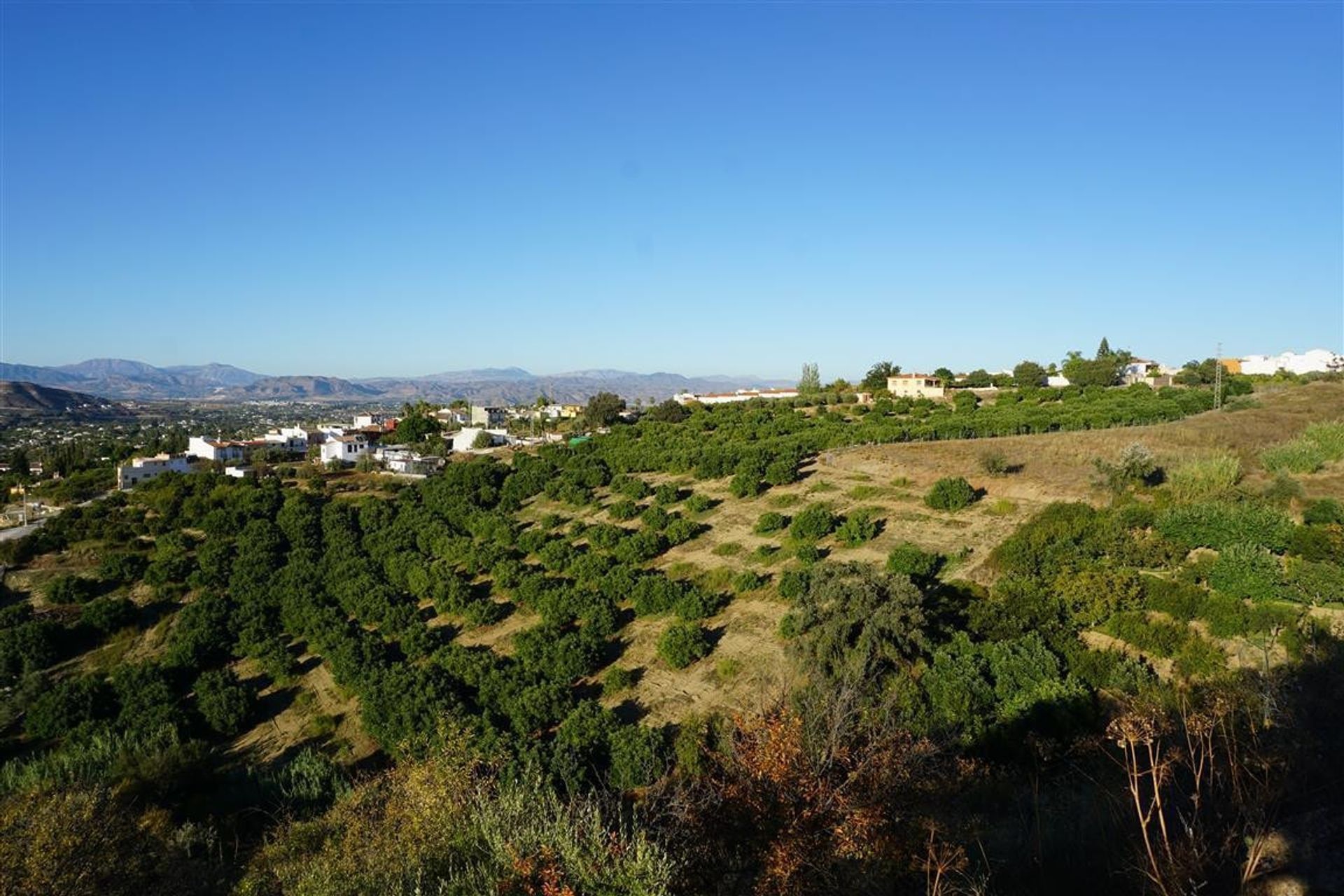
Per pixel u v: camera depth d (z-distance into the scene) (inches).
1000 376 4148.6
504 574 1630.2
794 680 989.2
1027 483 1673.2
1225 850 304.8
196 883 718.5
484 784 658.2
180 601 1779.0
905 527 1552.7
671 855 406.6
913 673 927.7
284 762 1151.6
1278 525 1073.5
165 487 2618.1
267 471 3122.5
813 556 1456.7
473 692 1253.1
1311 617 861.8
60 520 2309.3
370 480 2938.0
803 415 3213.6
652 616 1395.2
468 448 3885.3
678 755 916.0
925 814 454.6
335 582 1784.0
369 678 1272.1
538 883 415.8
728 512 1888.5
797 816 408.8
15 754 1222.9
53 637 1553.9
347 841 600.1
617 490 2203.5
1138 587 1023.0
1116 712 773.3
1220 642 919.0
